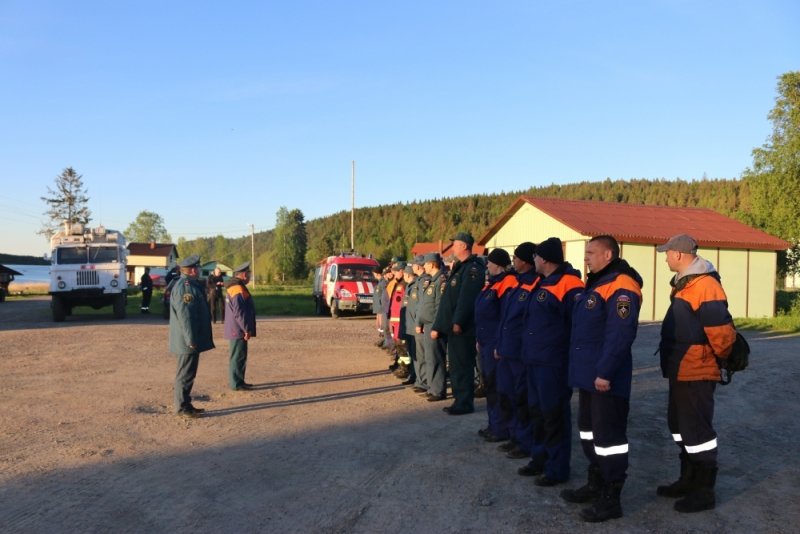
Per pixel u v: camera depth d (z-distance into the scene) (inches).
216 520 182.9
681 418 190.9
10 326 773.9
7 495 202.2
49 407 323.9
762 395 354.3
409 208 5324.8
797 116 1080.8
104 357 498.0
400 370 414.3
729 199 4266.7
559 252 213.8
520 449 240.5
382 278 546.9
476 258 315.0
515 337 235.3
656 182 5315.0
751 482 213.5
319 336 668.1
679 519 181.9
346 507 192.4
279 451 250.2
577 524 178.9
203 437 270.5
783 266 1193.4
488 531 174.7
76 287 857.5
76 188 3280.0
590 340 187.8
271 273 3282.5
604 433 182.5
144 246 2940.5
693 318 187.3
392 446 257.3
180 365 306.0
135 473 223.6
